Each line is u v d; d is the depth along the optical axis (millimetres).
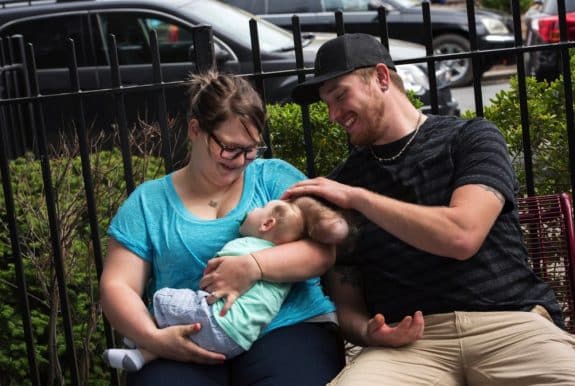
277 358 3016
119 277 3160
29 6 8500
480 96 3688
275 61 7691
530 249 3486
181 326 2977
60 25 8375
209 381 2982
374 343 3123
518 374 2949
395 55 8398
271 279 3010
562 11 3633
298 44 3629
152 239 3186
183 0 8367
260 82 3648
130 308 3057
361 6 13078
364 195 3002
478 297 3061
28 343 3807
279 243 3074
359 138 3234
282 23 12516
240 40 7863
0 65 6586
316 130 4344
